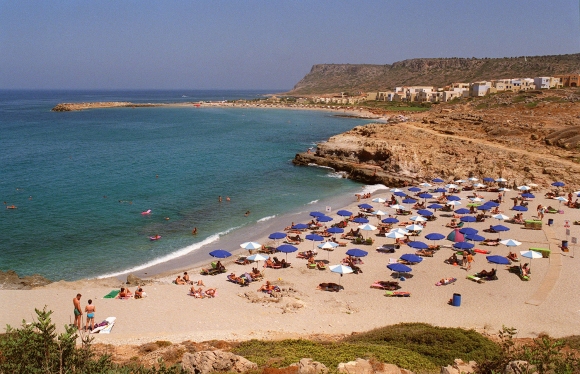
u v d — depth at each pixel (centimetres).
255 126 15912
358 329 2547
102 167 7900
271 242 4344
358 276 3472
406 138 8831
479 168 6769
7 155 8800
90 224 4822
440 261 3738
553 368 1356
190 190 6431
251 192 6406
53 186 6394
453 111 14500
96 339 2334
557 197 5497
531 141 8288
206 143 11381
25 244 4203
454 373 1542
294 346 2069
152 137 12344
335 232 4238
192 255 4041
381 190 6594
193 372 1692
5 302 2789
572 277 3288
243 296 3091
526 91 15562
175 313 2766
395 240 4197
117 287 3216
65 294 2991
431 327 2408
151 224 4891
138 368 1445
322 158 8394
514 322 2600
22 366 1180
